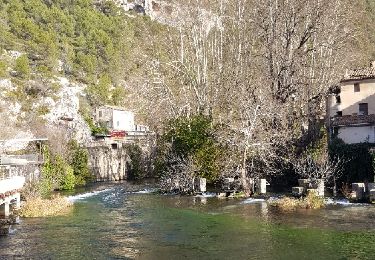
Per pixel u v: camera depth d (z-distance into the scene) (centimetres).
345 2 5484
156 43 6906
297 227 2369
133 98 9062
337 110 4806
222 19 5625
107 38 10238
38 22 9688
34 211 3039
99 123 8325
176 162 4391
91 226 2614
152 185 5156
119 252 1994
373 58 6284
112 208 3331
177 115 4859
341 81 4731
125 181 5928
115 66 10075
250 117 3956
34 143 4966
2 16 9100
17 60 7506
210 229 2414
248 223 2523
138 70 9475
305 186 3531
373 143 3694
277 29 4769
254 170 4019
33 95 7069
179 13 5909
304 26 4903
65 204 3438
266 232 2275
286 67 4553
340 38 5303
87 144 6506
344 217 2612
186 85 5544
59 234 2395
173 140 4403
